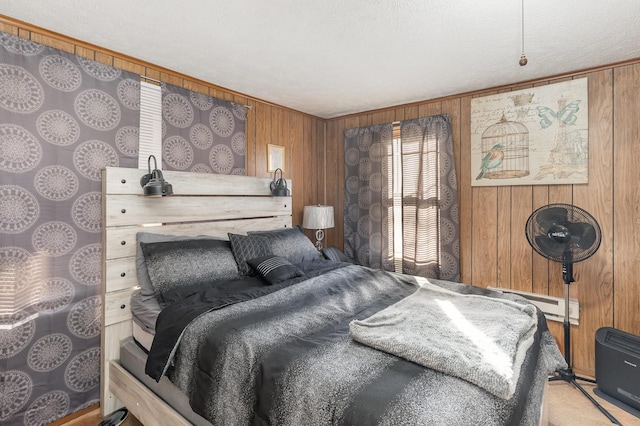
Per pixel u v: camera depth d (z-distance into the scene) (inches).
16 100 74.3
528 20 73.3
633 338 85.7
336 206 161.8
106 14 71.7
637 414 80.4
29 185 76.2
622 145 96.0
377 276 99.0
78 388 83.5
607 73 97.8
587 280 102.1
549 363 70.1
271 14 71.8
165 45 86.1
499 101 116.0
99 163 87.4
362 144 149.2
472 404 39.4
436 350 47.9
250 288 85.9
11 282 74.0
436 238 127.8
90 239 85.7
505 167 115.0
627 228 95.7
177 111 104.8
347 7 69.1
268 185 129.3
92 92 86.0
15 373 74.4
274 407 46.4
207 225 108.5
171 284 81.8
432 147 128.5
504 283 116.3
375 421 37.8
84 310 84.4
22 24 74.5
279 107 140.7
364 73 105.0
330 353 51.3
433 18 72.9
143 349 78.6
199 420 59.8
